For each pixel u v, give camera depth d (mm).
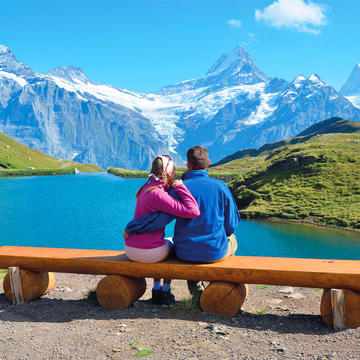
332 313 4332
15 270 5586
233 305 4824
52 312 5227
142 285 5500
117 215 38250
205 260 4844
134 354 3826
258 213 34031
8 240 27297
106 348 3992
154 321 4719
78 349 3992
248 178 44094
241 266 4691
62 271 5414
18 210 41938
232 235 5520
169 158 5039
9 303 5691
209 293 4902
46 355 3879
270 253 21500
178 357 3736
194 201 4715
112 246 25188
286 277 4469
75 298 5965
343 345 3898
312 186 36844
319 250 21609
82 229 31266
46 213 39656
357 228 26734
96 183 78562
